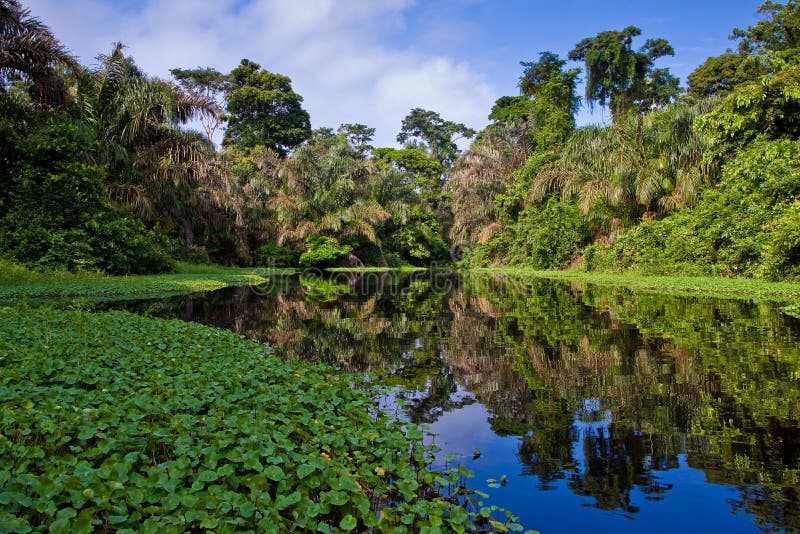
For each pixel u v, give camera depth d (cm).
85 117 1617
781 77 1323
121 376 373
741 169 1355
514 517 223
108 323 619
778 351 531
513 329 755
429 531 200
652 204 1872
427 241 4031
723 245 1455
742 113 1405
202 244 2498
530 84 3619
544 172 2462
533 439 320
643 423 337
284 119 4344
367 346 650
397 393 430
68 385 361
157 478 220
